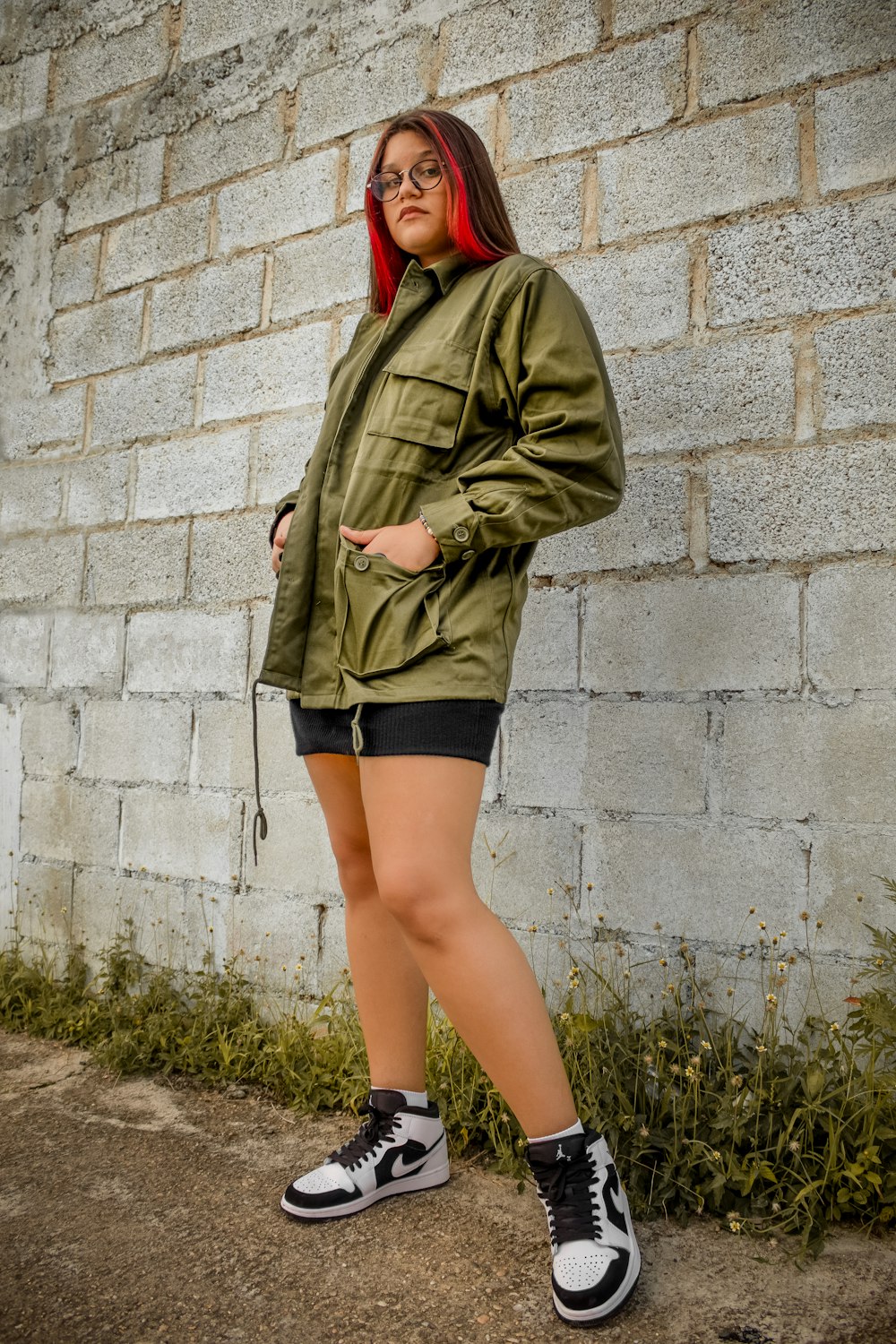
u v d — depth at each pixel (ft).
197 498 10.41
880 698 6.82
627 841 7.66
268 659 5.71
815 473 7.16
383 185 5.96
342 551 5.34
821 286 7.26
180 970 9.94
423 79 9.34
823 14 7.43
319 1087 7.88
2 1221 5.95
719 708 7.39
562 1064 5.15
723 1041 7.00
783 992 6.98
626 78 8.21
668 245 7.88
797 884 7.00
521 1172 6.37
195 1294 5.14
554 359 5.26
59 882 11.01
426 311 5.88
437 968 5.05
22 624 11.68
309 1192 5.89
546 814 8.03
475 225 5.80
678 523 7.64
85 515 11.30
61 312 11.84
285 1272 5.34
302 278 9.95
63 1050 9.25
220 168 10.68
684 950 7.19
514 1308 5.00
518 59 8.79
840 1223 5.83
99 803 10.77
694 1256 5.51
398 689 5.10
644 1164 6.16
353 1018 8.39
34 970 10.59
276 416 9.96
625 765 7.72
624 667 7.79
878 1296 5.11
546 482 5.07
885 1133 5.75
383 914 6.09
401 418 5.43
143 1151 6.98
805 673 7.09
